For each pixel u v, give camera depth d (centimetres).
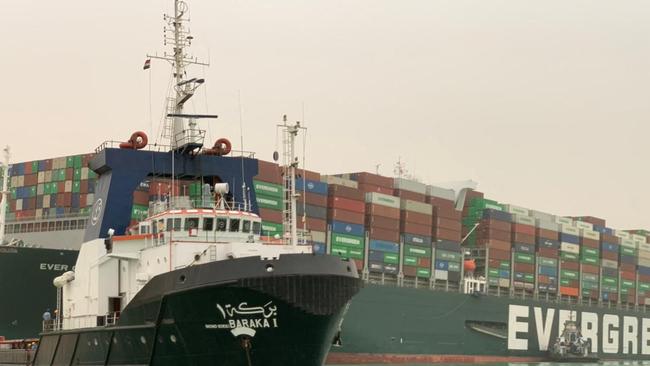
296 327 2980
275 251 3381
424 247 8256
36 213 7081
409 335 7412
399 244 8075
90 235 3875
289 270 2936
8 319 5125
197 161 3875
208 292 2952
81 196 6812
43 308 5247
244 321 2970
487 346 8244
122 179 3753
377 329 7138
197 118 3784
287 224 3891
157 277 3155
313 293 2956
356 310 6981
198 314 3009
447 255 8494
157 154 3825
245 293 2923
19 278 5178
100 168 3884
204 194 3575
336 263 3058
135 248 3544
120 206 3741
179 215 3409
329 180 7675
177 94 3956
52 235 6831
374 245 7788
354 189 7688
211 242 3312
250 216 3559
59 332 3881
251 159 3994
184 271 3041
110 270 3631
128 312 3300
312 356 3053
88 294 3747
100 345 3488
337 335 3319
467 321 8031
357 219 7681
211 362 3080
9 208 7275
